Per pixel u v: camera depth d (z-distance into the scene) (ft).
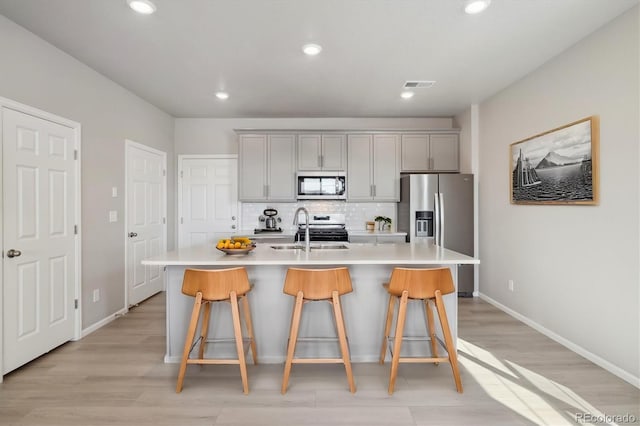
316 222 18.47
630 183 8.24
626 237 8.36
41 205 9.59
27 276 9.14
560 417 7.00
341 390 8.02
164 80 12.89
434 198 16.02
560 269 10.66
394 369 7.86
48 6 8.11
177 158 18.49
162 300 15.57
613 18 8.62
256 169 17.40
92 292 11.76
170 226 17.95
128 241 13.98
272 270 9.42
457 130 17.28
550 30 9.21
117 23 8.90
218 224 18.56
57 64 10.21
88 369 9.02
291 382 8.36
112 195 12.92
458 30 9.25
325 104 15.93
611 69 8.71
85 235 11.40
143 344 10.67
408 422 6.84
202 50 10.42
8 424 6.77
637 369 8.14
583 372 8.82
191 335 7.93
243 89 13.89
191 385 8.24
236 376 8.67
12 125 8.69
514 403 7.48
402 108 16.61
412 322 9.57
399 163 17.46
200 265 9.27
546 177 11.12
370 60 11.15
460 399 7.64
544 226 11.42
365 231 17.70
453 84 13.34
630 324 8.29
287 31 9.32
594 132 9.16
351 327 9.51
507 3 8.03
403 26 9.05
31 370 8.96
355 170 17.44
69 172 10.67
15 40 8.81
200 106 16.25
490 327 12.10
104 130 12.44
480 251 15.97
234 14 8.50
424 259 8.60
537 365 9.22
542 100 11.47
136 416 7.04
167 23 8.89
